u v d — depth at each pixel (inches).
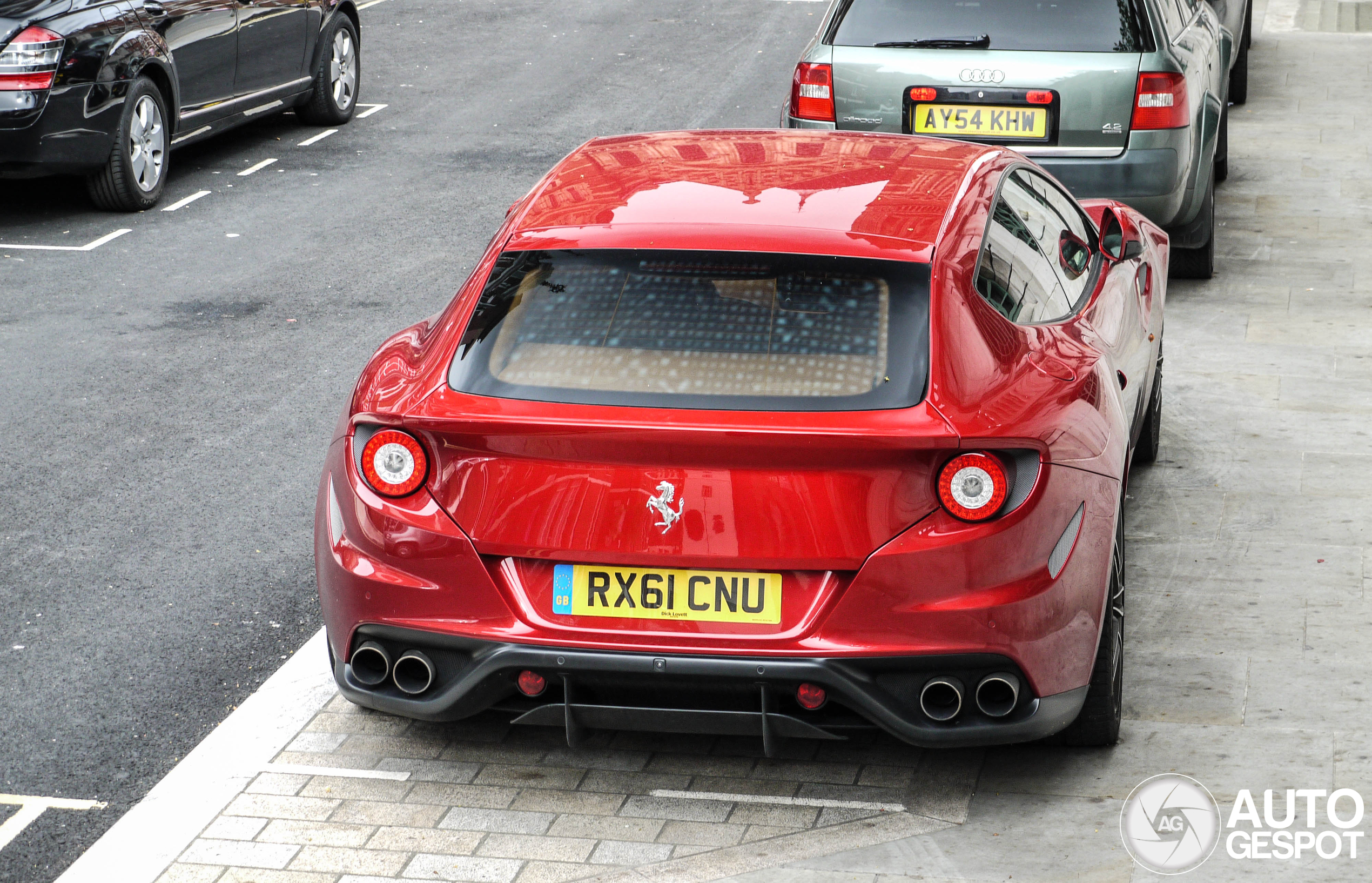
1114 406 177.5
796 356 156.7
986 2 349.4
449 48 778.8
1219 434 282.5
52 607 218.2
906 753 177.0
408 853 158.1
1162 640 203.2
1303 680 191.3
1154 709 185.5
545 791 169.9
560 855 157.2
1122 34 340.8
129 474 268.2
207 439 285.3
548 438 151.2
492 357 161.2
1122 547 176.1
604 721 158.4
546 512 153.6
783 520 150.1
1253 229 435.5
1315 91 644.1
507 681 156.8
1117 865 152.9
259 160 541.6
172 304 374.9
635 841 159.8
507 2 928.3
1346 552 229.8
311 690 193.9
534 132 584.1
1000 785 169.6
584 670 153.3
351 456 163.5
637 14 883.4
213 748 179.9
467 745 180.1
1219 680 191.9
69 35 442.3
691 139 209.2
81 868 156.3
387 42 796.0
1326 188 481.1
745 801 167.3
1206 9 437.4
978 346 160.7
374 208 473.7
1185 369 320.2
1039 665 155.8
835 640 151.3
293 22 561.6
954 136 346.6
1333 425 286.0
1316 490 254.5
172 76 483.2
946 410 151.6
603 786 171.0
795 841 159.0
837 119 354.3
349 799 168.7
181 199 486.6
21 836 164.1
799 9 900.0
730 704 155.5
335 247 428.1
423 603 158.1
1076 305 200.2
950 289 163.3
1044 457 154.3
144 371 324.8
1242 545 233.3
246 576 229.5
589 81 687.7
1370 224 437.7
